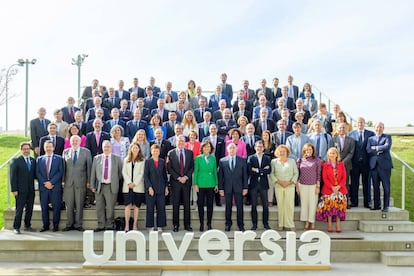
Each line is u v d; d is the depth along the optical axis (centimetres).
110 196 917
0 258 839
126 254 858
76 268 780
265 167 919
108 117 1274
